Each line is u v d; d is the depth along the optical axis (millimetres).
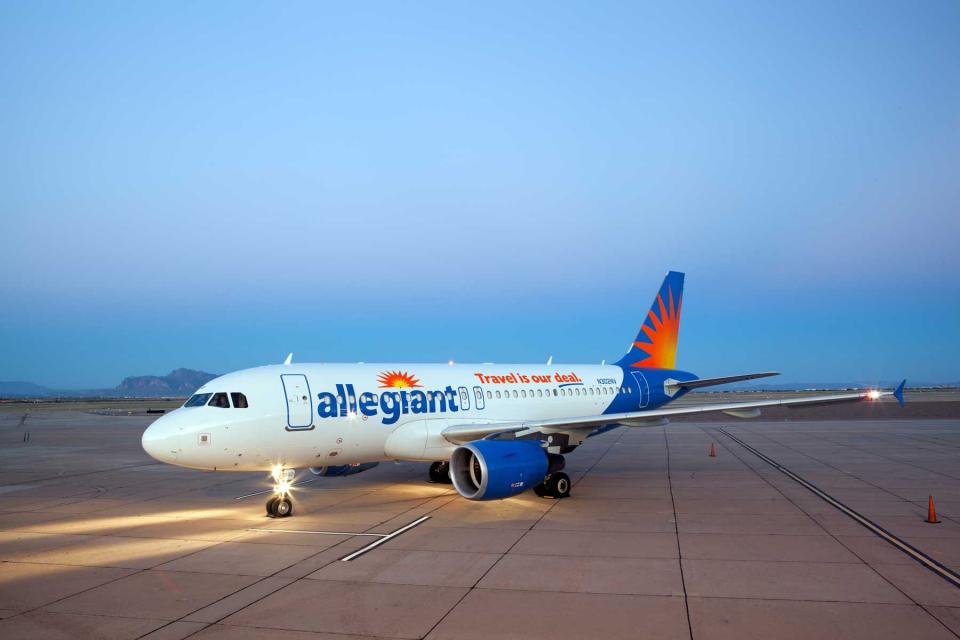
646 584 10000
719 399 106500
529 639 7914
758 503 16578
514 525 14430
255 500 18281
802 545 12258
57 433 46875
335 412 16891
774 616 8570
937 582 9953
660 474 22141
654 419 18031
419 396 18750
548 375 23203
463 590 9836
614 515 15391
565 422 17391
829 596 9344
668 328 28141
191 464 15258
